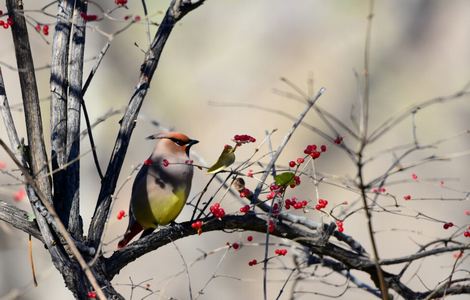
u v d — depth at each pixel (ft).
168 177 22.65
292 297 17.65
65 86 19.84
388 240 52.95
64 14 20.17
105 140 56.24
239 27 64.13
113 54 57.98
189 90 61.72
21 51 18.54
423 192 54.34
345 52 63.52
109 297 18.70
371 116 60.54
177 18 20.83
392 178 54.65
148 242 19.95
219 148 60.08
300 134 59.57
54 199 19.06
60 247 18.44
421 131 58.34
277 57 63.57
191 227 20.26
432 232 53.26
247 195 20.20
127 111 20.31
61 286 53.62
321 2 64.90
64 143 19.51
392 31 63.93
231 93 62.18
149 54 20.72
